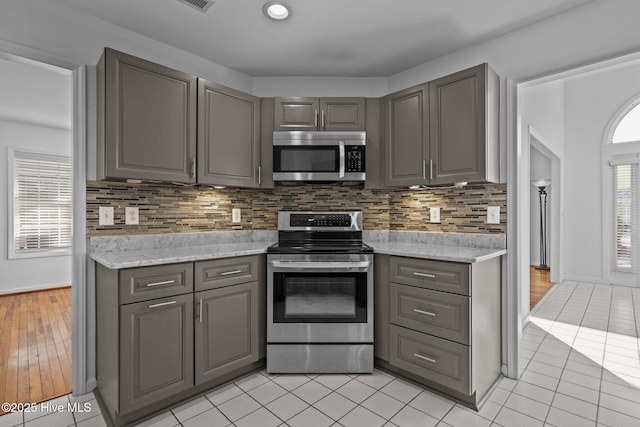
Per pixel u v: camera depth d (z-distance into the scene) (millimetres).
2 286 4320
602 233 4887
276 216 2898
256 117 2584
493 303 2115
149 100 1994
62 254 4762
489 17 2041
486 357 2008
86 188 2023
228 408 1854
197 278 1926
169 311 1813
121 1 1876
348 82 2900
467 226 2424
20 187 4457
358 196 2891
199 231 2568
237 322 2121
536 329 3076
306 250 2256
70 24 1945
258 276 2246
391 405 1883
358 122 2602
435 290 1972
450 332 1902
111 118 1853
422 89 2316
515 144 2193
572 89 5117
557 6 1935
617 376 2211
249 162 2531
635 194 4668
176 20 2064
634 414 1788
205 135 2268
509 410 1833
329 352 2244
